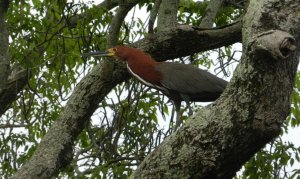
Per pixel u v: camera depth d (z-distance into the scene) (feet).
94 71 36.83
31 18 47.60
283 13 18.71
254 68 18.29
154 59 39.86
